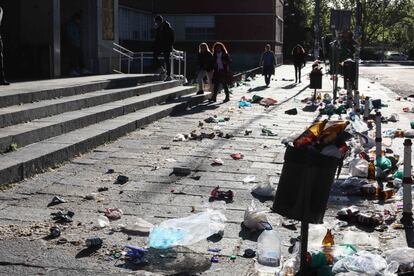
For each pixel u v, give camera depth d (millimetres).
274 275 4984
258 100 19891
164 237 5711
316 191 4883
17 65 18203
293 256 5457
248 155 10438
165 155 10211
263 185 7773
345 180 8438
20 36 18281
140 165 9344
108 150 10469
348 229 6395
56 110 11570
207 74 20062
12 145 8812
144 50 45219
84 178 8359
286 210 4965
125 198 7430
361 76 40188
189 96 18922
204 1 47906
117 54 22938
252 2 47656
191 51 48438
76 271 5070
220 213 6531
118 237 5961
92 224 6348
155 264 5254
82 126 11422
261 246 5578
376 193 7742
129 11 42406
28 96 11469
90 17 20938
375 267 4793
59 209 6855
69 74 19578
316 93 22109
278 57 56469
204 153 10516
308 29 79375
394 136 12820
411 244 5910
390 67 58781
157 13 48094
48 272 5035
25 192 7484
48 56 17922
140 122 13180
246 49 48000
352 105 17234
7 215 6551
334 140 4918
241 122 14742
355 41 21406
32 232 6008
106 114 12672
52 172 8617
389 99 22172
